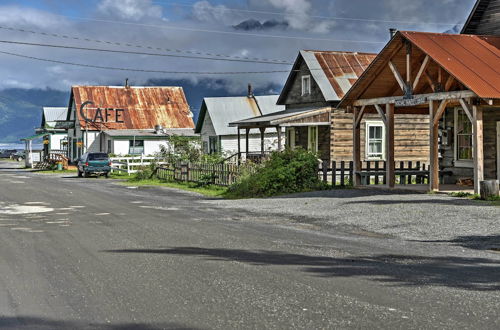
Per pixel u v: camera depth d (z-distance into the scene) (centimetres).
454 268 920
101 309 696
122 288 798
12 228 1449
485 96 1786
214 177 2942
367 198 1961
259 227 1438
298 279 841
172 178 3553
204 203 2122
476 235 1249
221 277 858
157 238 1252
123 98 6719
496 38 2228
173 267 934
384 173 2444
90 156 4462
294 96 3922
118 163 4956
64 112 8169
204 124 5550
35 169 6212
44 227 1460
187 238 1249
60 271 918
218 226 1457
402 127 3475
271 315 660
